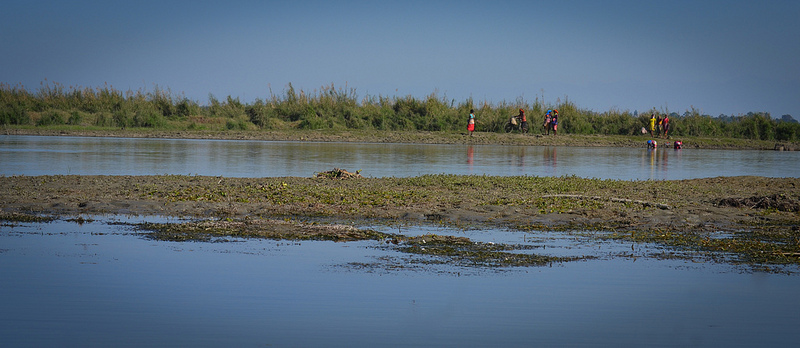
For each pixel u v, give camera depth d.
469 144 114.88
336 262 23.22
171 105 139.88
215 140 106.75
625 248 26.30
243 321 17.03
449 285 20.58
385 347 15.46
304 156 72.62
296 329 16.50
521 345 15.71
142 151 75.69
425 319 17.33
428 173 55.34
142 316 17.28
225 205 34.22
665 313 18.12
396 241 26.69
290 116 138.38
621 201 37.12
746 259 24.64
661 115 145.00
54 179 42.78
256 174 51.47
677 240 27.97
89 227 29.00
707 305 18.86
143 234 27.66
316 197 37.16
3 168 52.09
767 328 17.06
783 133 148.88
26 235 27.14
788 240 28.36
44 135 108.56
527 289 20.23
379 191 39.62
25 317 17.11
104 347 15.12
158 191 38.41
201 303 18.39
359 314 17.70
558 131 143.50
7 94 137.88
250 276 21.16
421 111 142.88
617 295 19.75
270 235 27.56
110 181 42.62
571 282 21.12
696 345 15.77
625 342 16.00
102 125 126.75
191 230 28.31
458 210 33.78
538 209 34.31
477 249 25.72
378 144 106.38
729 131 149.75
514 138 123.06
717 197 40.12
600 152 98.19
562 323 17.16
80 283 20.14
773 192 43.41
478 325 17.02
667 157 89.00
